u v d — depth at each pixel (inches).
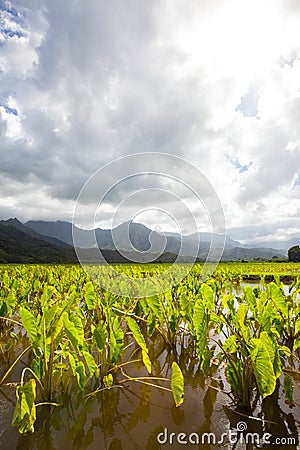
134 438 70.1
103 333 94.0
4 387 94.2
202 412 80.4
